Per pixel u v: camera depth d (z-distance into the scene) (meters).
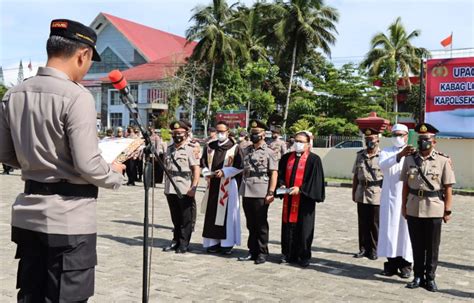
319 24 39.19
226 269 6.80
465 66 18.70
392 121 36.53
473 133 18.62
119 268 6.62
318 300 5.53
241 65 43.00
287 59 41.84
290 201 7.18
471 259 7.73
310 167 7.09
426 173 6.00
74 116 2.79
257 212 7.16
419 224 6.07
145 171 3.83
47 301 2.94
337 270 6.93
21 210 2.91
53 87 2.84
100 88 52.62
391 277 6.62
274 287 5.99
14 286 5.63
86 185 2.98
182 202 7.64
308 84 47.34
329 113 35.44
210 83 40.06
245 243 8.61
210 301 5.39
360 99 34.56
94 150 2.84
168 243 8.34
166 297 5.48
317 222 10.84
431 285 6.01
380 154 6.97
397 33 44.19
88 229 2.97
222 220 7.66
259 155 7.20
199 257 7.46
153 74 46.50
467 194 17.52
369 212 7.68
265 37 42.91
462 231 10.18
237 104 40.59
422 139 6.04
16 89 2.95
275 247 8.30
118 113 51.34
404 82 43.25
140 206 12.30
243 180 7.36
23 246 3.03
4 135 2.99
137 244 8.13
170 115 39.09
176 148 7.70
